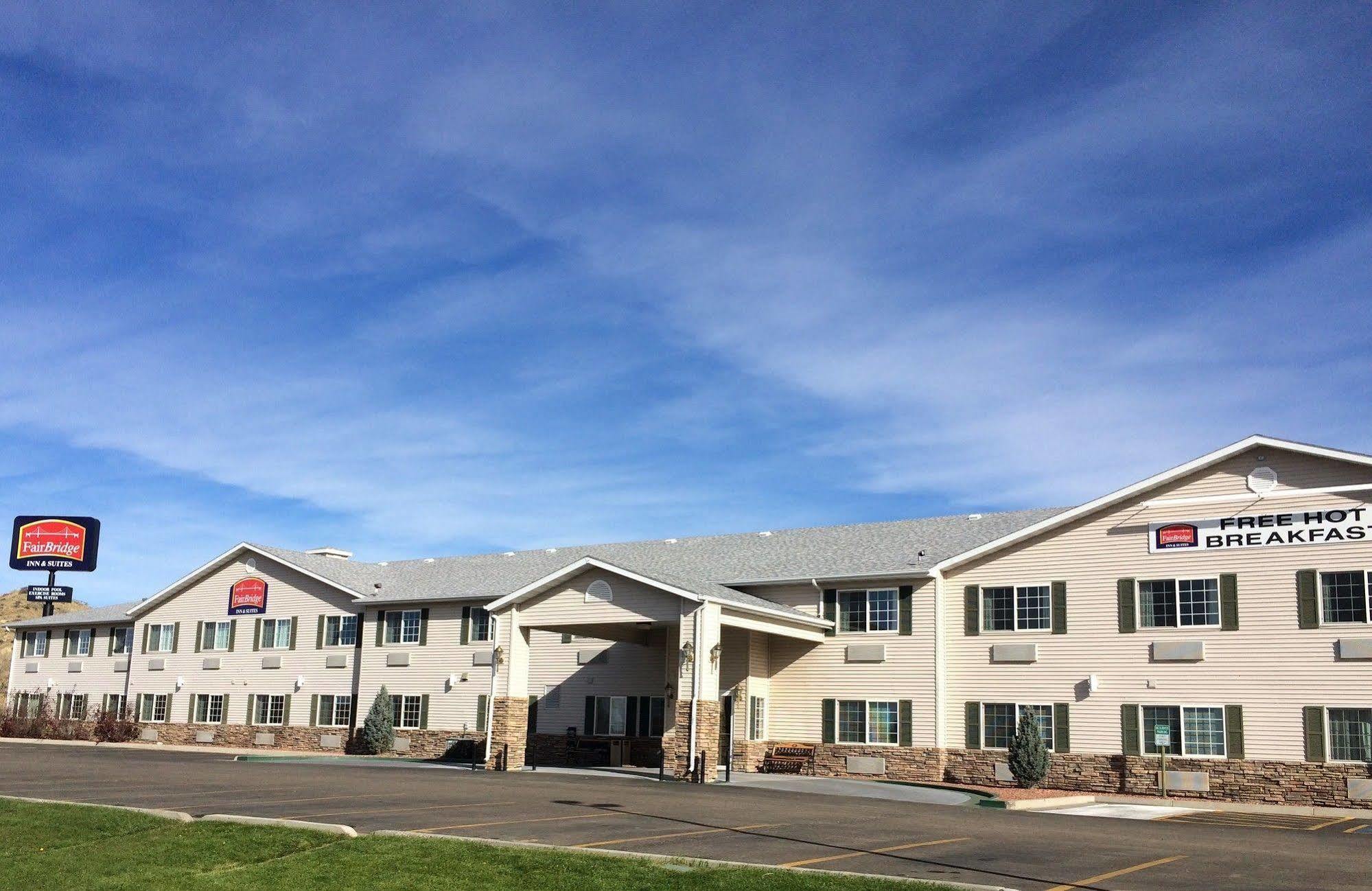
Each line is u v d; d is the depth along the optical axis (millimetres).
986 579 35031
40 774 28281
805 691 37344
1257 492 30969
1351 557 29375
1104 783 31781
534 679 42906
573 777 30984
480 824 18516
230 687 51344
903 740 35219
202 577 53906
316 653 49094
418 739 44938
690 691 31594
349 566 52875
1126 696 31969
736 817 20672
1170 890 13727
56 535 63094
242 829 17188
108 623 57312
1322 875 15055
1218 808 27859
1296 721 29453
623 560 45656
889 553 38312
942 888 13266
